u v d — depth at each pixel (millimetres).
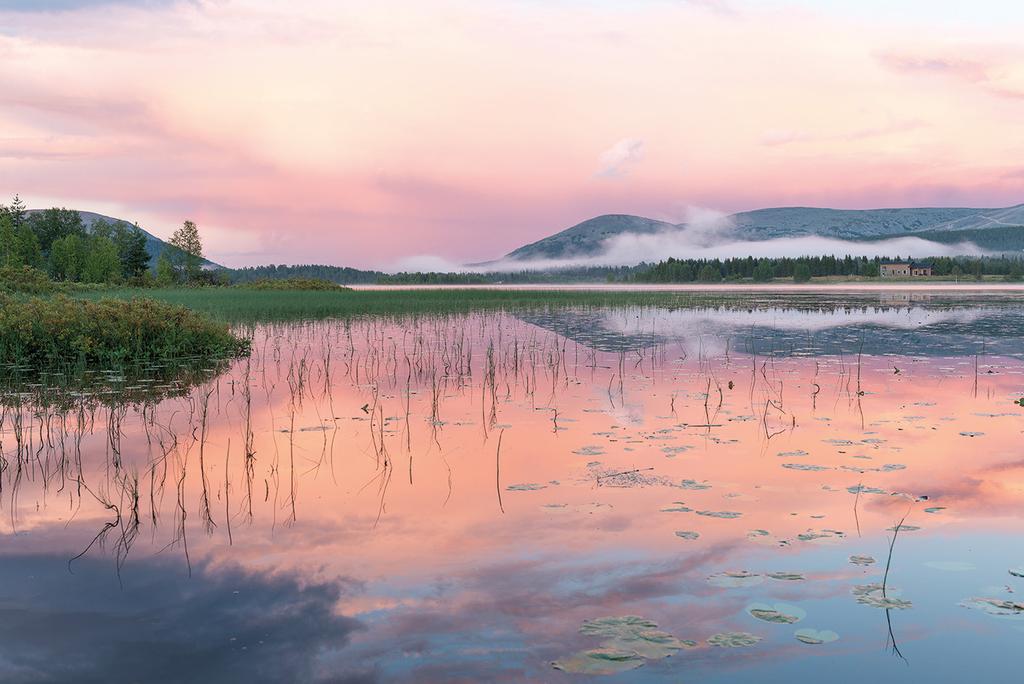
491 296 80250
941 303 66938
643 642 5488
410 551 7320
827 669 5113
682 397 16781
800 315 49969
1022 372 20922
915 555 7141
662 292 109875
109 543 7617
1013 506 8633
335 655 5305
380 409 15023
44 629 5730
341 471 10336
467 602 6188
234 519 8328
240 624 5816
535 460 10906
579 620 5855
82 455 11375
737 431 12938
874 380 19438
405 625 5789
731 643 5473
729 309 58250
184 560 7129
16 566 7008
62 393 17078
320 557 7191
